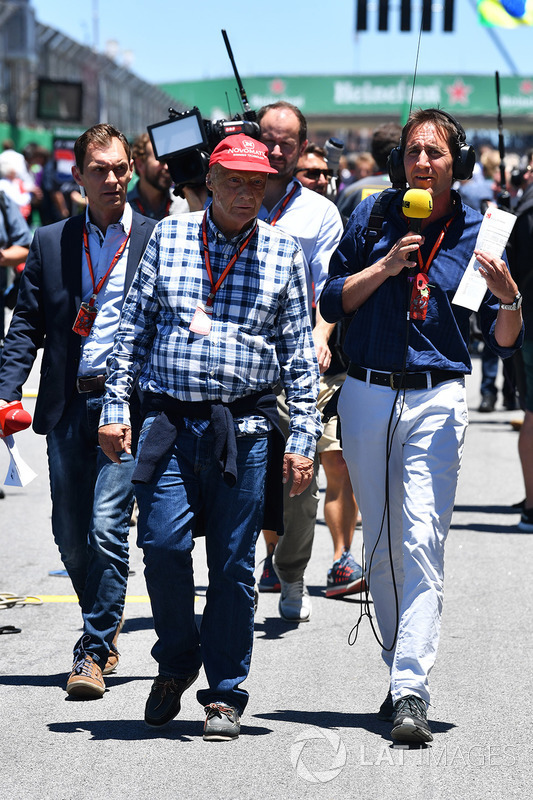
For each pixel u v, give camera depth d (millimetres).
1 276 20516
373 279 10375
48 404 11992
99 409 11883
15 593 15484
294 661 12789
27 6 68688
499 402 34188
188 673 10719
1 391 11906
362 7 62031
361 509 11062
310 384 10578
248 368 10211
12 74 70250
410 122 10555
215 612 10461
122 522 11672
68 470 12078
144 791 9406
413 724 10164
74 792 9375
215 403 10203
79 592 12609
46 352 12062
